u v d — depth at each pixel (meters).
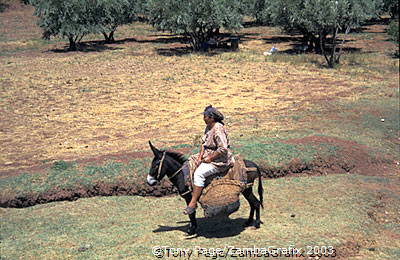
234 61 32.66
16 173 11.91
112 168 11.81
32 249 8.13
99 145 14.97
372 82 25.30
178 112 19.50
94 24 40.25
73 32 37.81
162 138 15.46
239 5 40.31
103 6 40.78
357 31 49.69
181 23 36.25
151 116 18.94
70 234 8.94
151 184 7.97
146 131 16.62
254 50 38.69
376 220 9.52
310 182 11.62
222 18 36.84
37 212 10.42
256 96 22.25
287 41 44.38
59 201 11.08
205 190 7.68
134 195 11.34
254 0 53.38
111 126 17.50
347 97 21.47
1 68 30.59
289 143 13.55
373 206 10.13
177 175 8.02
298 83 25.25
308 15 30.12
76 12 38.34
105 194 11.30
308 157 12.69
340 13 28.95
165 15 36.72
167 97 22.38
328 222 8.90
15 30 50.53
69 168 11.92
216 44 40.09
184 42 44.03
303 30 37.31
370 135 15.62
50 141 15.64
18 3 62.88
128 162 12.15
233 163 7.79
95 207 10.54
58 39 45.56
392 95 21.73
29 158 13.74
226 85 24.94
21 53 37.78
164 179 11.37
